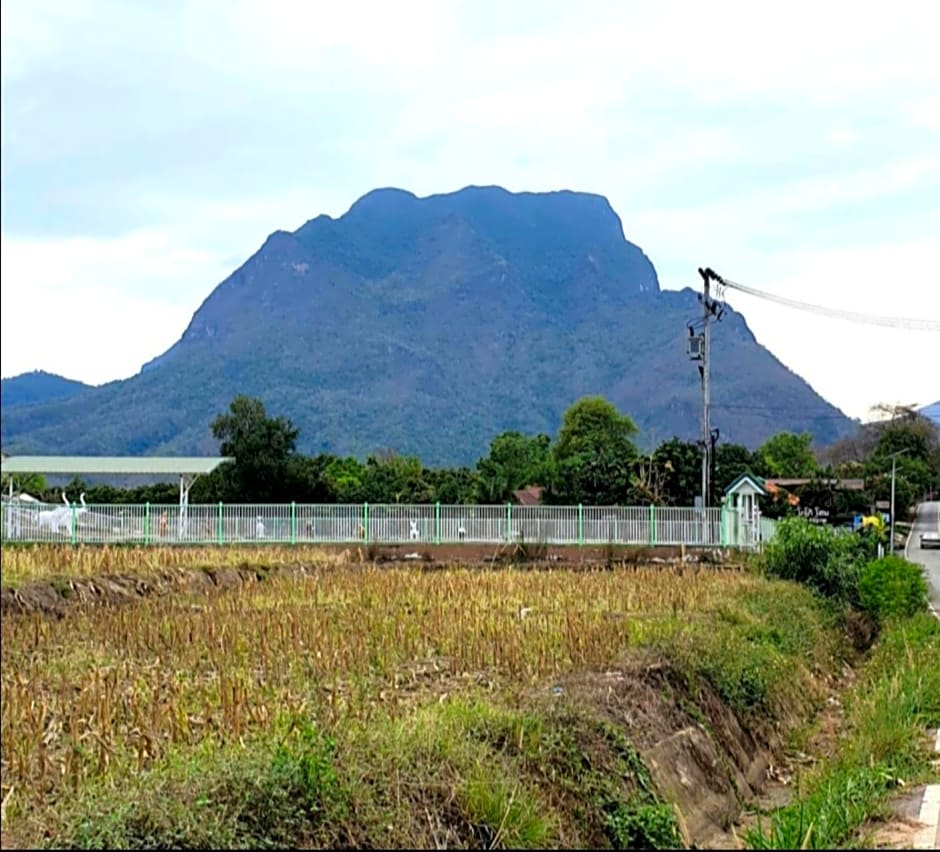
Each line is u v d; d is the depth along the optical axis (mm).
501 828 10125
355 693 14266
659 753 13609
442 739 11055
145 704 12836
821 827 11445
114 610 22547
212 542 40656
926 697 18531
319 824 9188
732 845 12898
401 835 9484
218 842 8492
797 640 24078
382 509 42188
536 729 11992
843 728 19422
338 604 24812
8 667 15219
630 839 11305
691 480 58094
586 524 41656
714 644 18609
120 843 8344
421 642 18922
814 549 33625
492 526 41875
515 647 17578
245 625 20219
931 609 35875
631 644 17938
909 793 13164
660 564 38844
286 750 10031
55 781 10055
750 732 17109
